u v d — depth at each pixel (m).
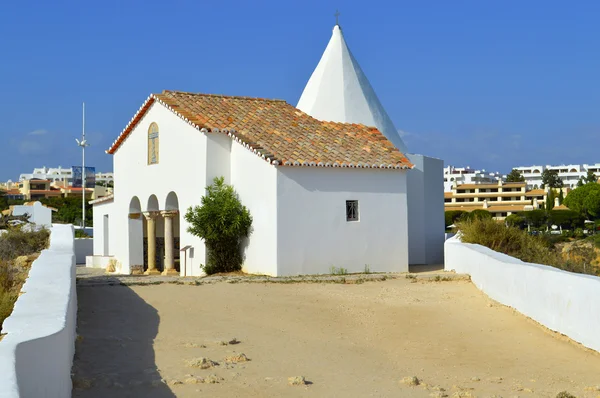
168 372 9.59
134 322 13.30
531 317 14.15
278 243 21.95
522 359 11.36
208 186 23.64
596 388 9.54
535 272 13.95
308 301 16.20
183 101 26.11
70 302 9.55
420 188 27.73
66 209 72.62
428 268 26.08
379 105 30.11
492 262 16.78
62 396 7.60
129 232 29.30
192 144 24.50
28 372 6.29
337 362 10.85
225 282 18.84
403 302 16.25
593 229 76.62
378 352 11.79
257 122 25.38
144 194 27.98
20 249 22.88
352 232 23.42
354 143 25.36
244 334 12.59
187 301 15.70
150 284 18.05
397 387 9.45
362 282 19.47
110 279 19.52
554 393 9.40
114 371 9.56
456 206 116.88
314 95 29.38
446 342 12.58
